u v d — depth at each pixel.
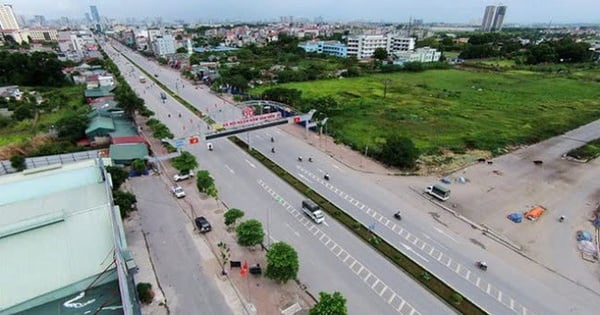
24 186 29.89
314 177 55.66
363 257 36.50
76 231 24.45
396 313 29.47
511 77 146.38
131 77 146.88
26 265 22.14
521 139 72.00
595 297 31.47
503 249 38.06
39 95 103.25
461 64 183.25
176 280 32.78
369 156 64.06
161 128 69.00
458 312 29.50
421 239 39.59
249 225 35.56
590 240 39.47
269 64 173.25
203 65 166.00
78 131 68.81
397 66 162.75
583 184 53.59
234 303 30.23
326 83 132.25
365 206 46.78
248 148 67.81
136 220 42.75
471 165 60.22
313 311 25.75
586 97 109.12
